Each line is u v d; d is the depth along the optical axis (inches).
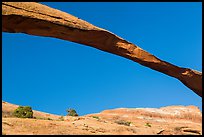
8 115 1039.0
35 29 538.6
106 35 595.5
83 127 831.7
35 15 522.0
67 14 571.2
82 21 577.0
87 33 575.5
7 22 509.0
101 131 848.3
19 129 666.8
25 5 521.0
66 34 569.0
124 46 627.8
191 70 732.0
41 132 684.1
